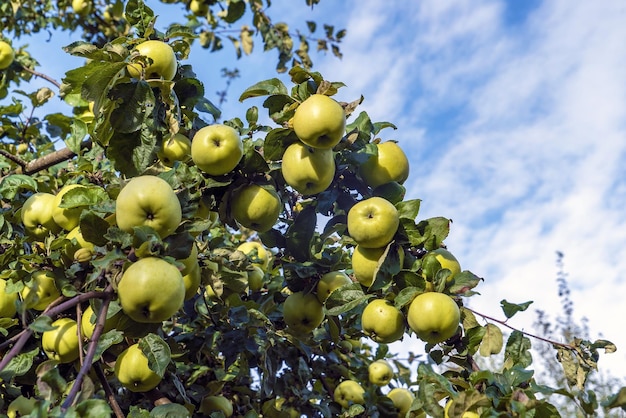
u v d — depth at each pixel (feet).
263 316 4.74
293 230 4.51
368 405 4.96
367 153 4.32
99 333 3.39
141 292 3.39
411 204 4.10
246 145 4.23
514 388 3.59
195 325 5.17
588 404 3.39
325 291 4.37
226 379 5.20
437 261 3.98
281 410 5.10
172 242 3.63
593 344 3.93
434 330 3.86
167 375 4.38
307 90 4.08
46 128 6.15
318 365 5.42
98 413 3.01
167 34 4.36
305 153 4.09
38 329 3.19
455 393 3.58
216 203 4.23
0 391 3.91
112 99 4.04
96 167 4.45
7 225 4.33
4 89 6.40
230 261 4.27
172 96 4.10
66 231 4.07
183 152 4.19
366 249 4.06
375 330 4.04
